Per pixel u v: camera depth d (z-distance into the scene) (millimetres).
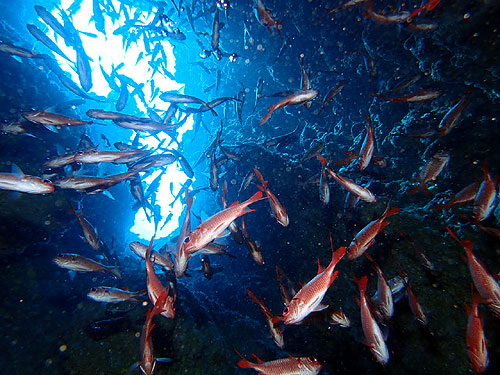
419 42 1191
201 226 494
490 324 751
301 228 1585
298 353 1282
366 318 573
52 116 876
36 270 1572
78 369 1079
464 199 749
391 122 1558
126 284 1371
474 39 1000
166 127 1086
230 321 1528
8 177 648
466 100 873
